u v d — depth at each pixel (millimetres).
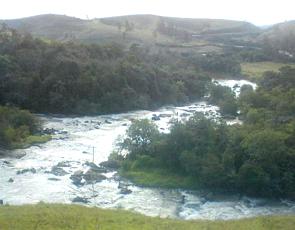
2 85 130875
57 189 72688
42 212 49969
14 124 105312
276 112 102062
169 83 158000
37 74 134750
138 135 87500
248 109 117562
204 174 75375
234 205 69562
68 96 133750
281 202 71375
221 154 78812
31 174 79438
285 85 139125
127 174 80500
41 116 128000
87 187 74562
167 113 136375
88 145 98625
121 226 46469
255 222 52531
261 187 72875
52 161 87250
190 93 165125
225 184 74750
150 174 80312
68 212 50781
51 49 145000
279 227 50344
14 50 143000
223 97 151375
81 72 138625
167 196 72375
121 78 141875
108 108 136000
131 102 140750
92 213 51531
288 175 73625
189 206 68312
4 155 90375
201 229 47719
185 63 196250
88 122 121750
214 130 82688
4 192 70125
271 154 74312
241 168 73688
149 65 160875
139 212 61344
